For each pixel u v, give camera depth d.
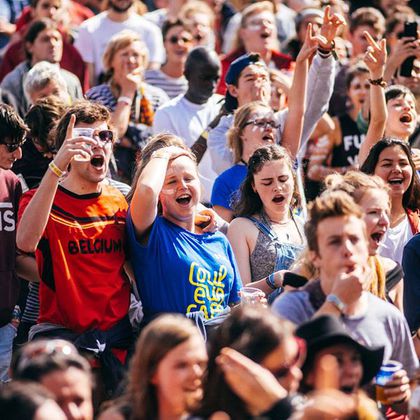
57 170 13.66
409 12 28.36
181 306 14.19
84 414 10.31
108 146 14.26
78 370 10.34
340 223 11.89
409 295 15.28
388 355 12.22
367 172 16.83
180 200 14.40
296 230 16.05
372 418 10.16
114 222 14.28
